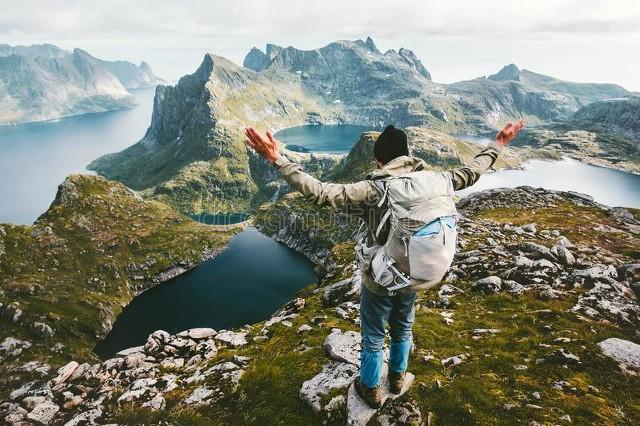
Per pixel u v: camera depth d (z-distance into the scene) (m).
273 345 10.49
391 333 5.67
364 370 5.54
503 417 6.25
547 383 7.43
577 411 6.50
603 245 27.09
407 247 3.91
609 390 7.26
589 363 8.16
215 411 7.43
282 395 7.08
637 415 6.55
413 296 5.17
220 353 11.49
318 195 3.99
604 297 13.59
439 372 7.65
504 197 57.56
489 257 19.05
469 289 16.34
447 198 4.08
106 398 9.62
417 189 3.94
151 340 13.97
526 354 8.85
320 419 6.31
